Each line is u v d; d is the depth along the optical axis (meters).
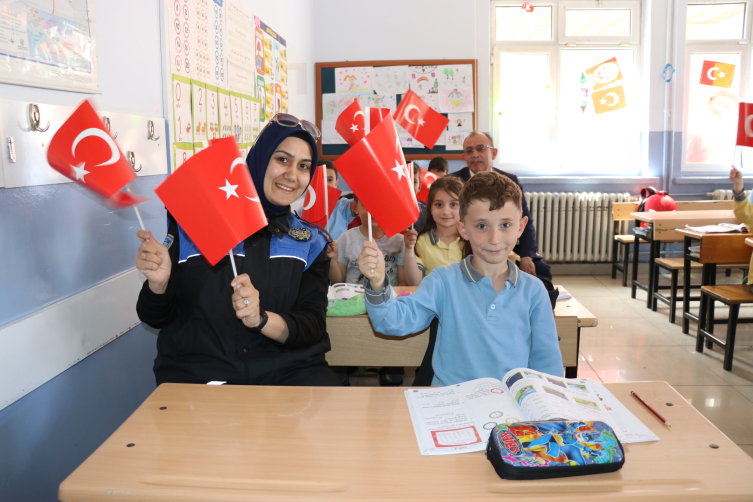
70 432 1.22
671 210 4.24
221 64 2.27
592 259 4.83
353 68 4.49
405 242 2.06
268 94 3.04
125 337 1.48
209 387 0.98
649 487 0.68
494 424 0.81
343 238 2.30
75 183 1.24
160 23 1.70
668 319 3.63
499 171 3.27
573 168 4.98
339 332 1.74
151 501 0.66
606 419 0.83
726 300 2.72
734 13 4.80
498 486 0.68
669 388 0.96
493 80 4.86
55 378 1.16
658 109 4.76
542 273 2.99
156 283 1.19
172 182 1.00
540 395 0.86
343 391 0.97
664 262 3.66
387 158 1.12
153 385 1.65
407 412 0.88
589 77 4.87
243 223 1.03
